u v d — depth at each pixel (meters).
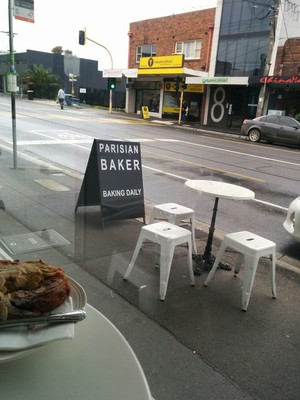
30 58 15.39
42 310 0.90
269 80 18.67
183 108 25.80
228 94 23.00
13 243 3.40
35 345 0.86
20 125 13.27
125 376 0.93
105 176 4.65
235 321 2.91
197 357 2.43
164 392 2.09
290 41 19.47
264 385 2.24
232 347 2.57
